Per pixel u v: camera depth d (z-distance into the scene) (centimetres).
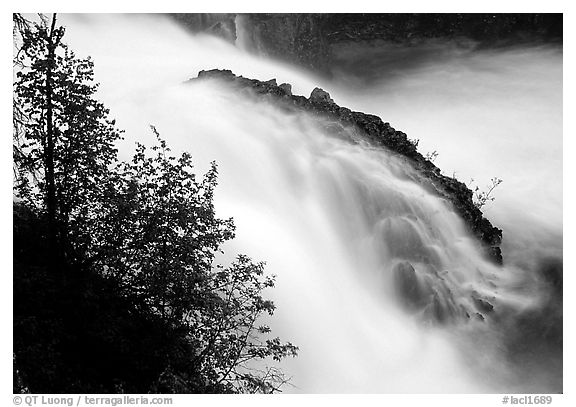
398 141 3356
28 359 1527
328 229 2884
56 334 1578
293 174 2981
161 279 1670
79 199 1697
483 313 2819
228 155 2981
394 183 3042
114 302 1683
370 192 2969
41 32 1683
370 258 2873
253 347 1934
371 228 2934
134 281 1705
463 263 2997
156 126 3089
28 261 1661
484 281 2997
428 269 2855
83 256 1706
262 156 3003
